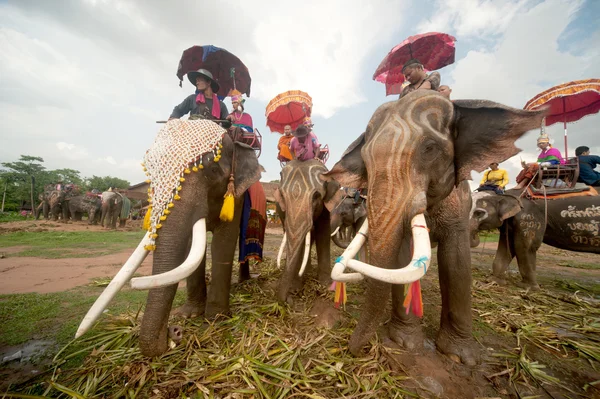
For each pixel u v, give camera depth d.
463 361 2.08
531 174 4.83
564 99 5.63
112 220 14.48
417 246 1.50
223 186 2.30
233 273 4.87
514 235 4.68
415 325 2.36
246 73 4.02
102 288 3.64
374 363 1.94
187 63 3.81
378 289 1.71
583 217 4.16
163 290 1.68
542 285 4.82
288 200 3.73
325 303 3.23
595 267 6.61
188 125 2.12
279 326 2.51
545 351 2.34
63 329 2.40
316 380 1.75
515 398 1.72
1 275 4.32
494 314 3.09
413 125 1.74
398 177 1.66
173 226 1.77
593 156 4.67
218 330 2.36
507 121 1.80
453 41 3.33
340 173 2.52
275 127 6.88
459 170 1.95
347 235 9.60
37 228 12.29
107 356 1.90
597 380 1.94
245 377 1.72
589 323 2.95
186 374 1.74
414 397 1.66
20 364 1.88
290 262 3.22
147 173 1.93
